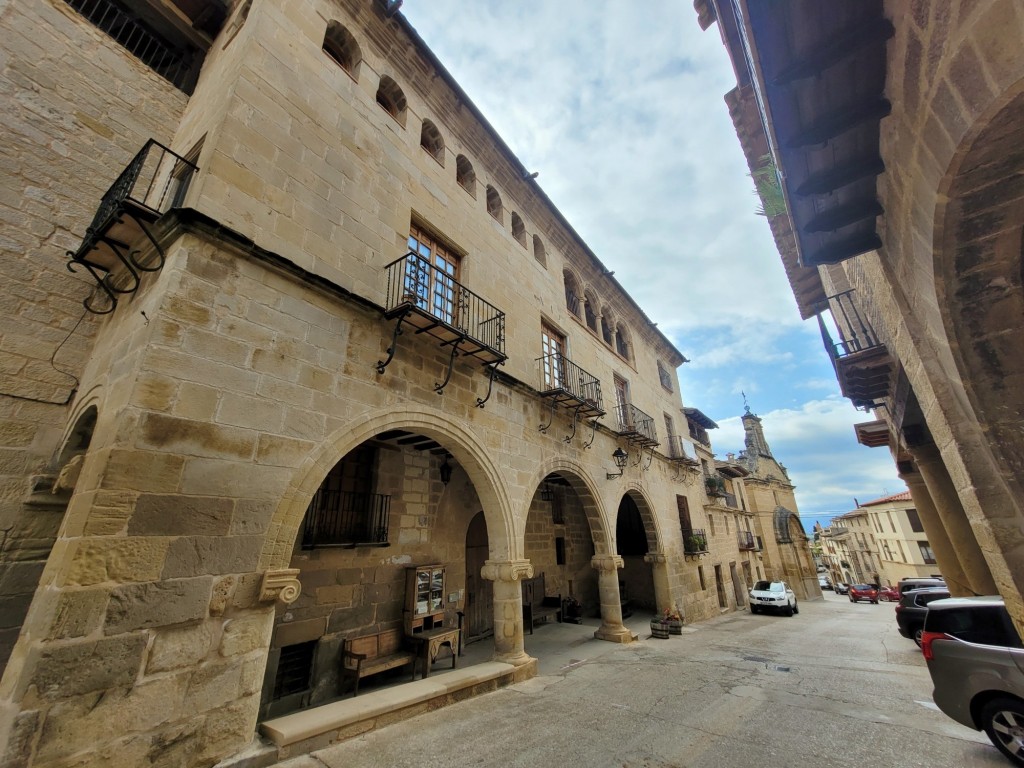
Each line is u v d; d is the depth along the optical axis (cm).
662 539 1287
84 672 303
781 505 2925
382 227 652
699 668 771
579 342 1172
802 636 1164
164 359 386
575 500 1526
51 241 519
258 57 558
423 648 688
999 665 412
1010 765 389
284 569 421
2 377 459
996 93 176
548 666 782
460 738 464
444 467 898
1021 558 308
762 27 223
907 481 996
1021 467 268
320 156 593
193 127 604
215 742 356
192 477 382
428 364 646
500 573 697
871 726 491
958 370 288
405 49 791
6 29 538
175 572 358
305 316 506
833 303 822
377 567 730
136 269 474
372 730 479
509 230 1011
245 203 489
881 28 217
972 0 171
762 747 443
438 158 854
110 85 623
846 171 296
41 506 452
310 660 621
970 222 247
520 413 827
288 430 460
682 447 1608
